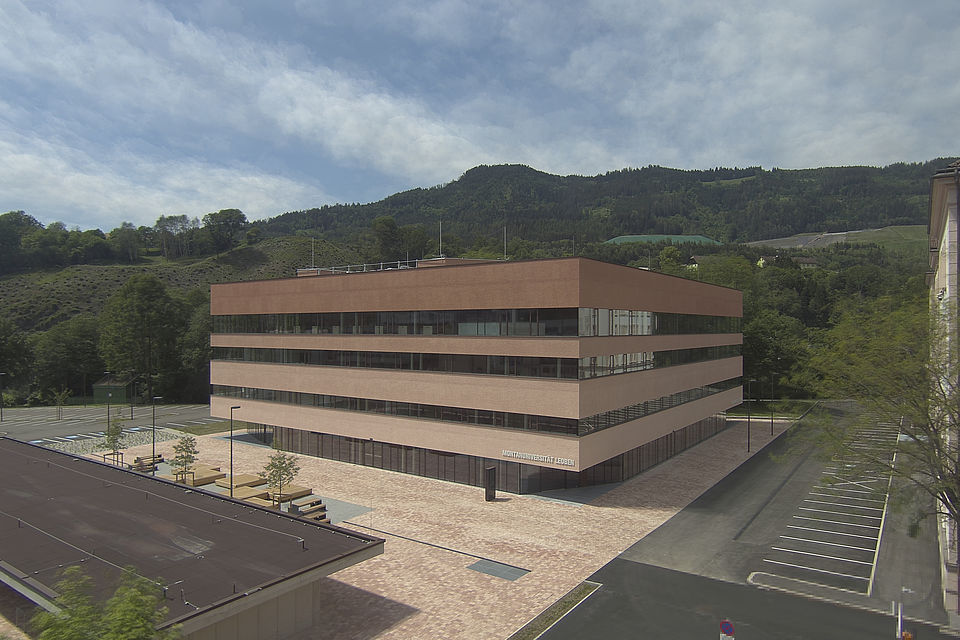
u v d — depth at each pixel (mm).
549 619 23938
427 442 46500
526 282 40594
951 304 26672
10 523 27562
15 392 108500
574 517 37062
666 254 149875
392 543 32562
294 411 56969
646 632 22859
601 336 40750
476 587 26984
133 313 103375
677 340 53531
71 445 62500
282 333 58219
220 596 20062
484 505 39594
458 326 44469
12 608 25188
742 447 58688
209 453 58000
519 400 40938
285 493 40688
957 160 28484
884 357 27391
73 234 190125
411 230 193375
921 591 26578
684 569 29000
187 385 107000
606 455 41344
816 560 30188
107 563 22953
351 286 51938
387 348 49188
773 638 22344
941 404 25109
